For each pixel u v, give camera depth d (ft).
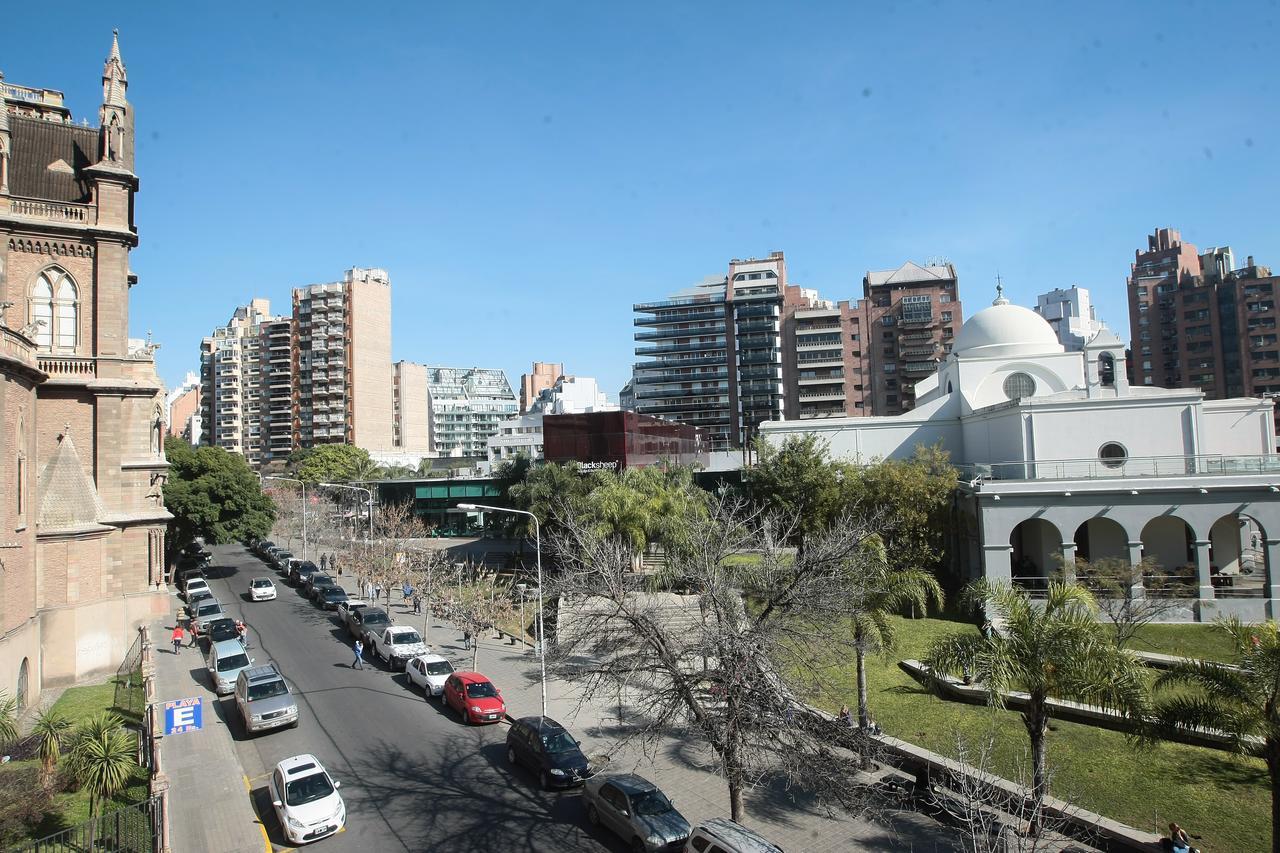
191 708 75.00
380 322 461.78
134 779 75.41
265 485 349.00
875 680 101.91
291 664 119.34
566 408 487.61
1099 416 143.54
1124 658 59.21
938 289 407.03
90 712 97.76
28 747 77.36
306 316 443.73
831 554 60.85
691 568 64.75
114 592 120.26
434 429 586.86
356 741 86.43
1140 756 75.46
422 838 63.82
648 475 155.02
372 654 125.08
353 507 273.54
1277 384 344.69
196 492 190.80
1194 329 368.68
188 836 64.69
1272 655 52.65
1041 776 59.06
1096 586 121.29
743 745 55.16
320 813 63.82
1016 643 59.57
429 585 142.92
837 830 63.46
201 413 545.44
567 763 73.51
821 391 403.75
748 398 402.93
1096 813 63.77
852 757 72.59
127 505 124.88
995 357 174.60
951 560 155.33
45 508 110.42
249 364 501.15
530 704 97.86
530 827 65.57
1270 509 121.08
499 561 220.43
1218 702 55.01
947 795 67.51
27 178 123.13
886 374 399.65
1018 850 52.75
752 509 146.82
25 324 118.01
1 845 59.36
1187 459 132.87
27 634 99.45
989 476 145.07
